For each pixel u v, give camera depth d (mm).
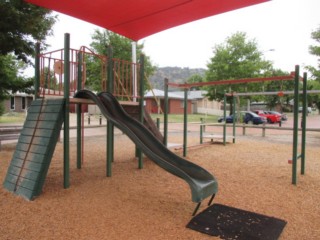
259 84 19422
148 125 6035
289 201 3441
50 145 3756
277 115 20828
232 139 9930
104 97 4742
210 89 21234
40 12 9125
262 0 4766
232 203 3354
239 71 20125
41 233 2547
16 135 7617
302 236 2520
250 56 20750
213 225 2684
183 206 3268
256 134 13227
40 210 3104
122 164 5664
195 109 41938
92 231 2588
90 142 9273
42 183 3652
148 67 18812
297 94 4250
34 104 4426
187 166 3676
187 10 5344
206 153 7109
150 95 30875
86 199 3482
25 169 3814
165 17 5695
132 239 2438
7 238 2447
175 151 7312
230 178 4555
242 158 6402
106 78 5051
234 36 21219
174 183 4266
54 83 5020
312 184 4219
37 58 4805
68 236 2490
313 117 30297
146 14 5516
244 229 2600
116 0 4930
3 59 11016
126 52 17000
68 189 3895
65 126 3949
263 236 2463
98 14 5543
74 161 5895
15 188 3740
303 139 4855
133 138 3500
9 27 8352
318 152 7395
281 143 9422
